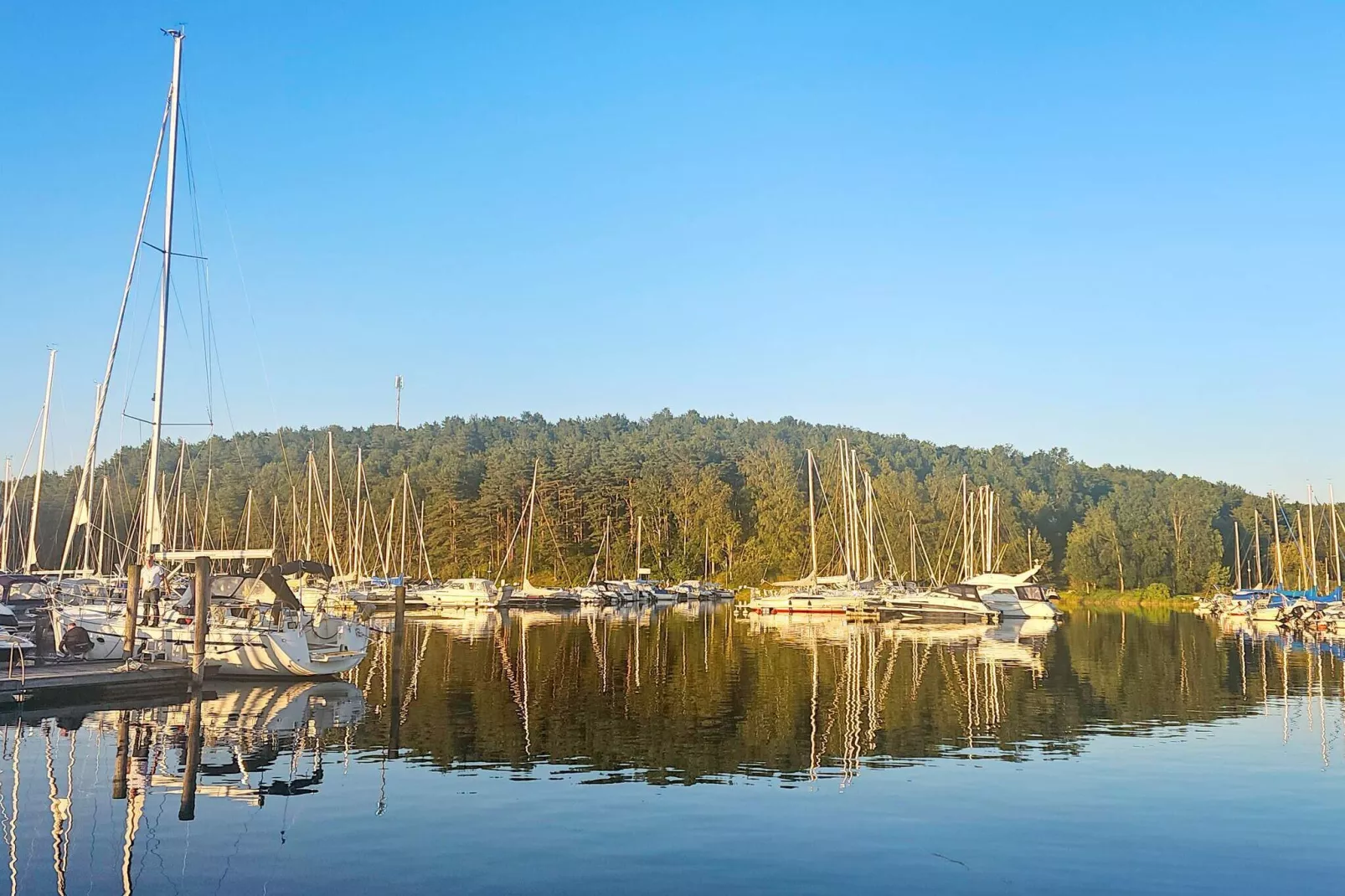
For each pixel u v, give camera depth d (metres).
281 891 14.55
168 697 30.83
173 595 36.94
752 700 31.75
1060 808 18.94
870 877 15.27
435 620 76.75
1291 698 33.06
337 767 21.88
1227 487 147.00
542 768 21.91
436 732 25.98
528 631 62.78
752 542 130.00
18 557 75.38
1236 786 20.64
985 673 39.50
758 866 15.66
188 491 116.31
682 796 19.59
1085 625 74.50
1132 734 26.28
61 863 15.64
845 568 90.31
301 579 72.31
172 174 38.31
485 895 14.38
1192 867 15.84
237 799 19.20
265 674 34.84
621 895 14.41
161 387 37.22
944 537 111.44
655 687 34.81
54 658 33.12
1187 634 64.12
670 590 115.25
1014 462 171.88
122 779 20.69
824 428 188.62
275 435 172.88
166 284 37.84
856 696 32.84
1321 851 16.61
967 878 15.25
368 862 15.73
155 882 14.90
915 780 21.02
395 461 154.38
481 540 126.44
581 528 134.62
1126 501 134.88
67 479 93.94
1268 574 123.69
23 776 20.84
